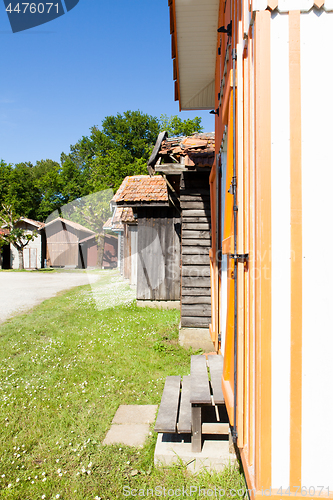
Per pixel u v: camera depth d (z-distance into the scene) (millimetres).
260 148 1628
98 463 2617
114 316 6352
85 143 46844
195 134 5945
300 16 1644
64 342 5809
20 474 2508
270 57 1637
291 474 1619
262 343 1623
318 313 1628
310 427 1628
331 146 1639
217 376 3068
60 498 2271
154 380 4223
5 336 6449
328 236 1633
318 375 1624
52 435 3031
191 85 5496
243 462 1982
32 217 33750
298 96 1633
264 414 1623
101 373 4457
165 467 2576
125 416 3379
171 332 6203
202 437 2863
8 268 29406
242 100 2037
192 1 3709
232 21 2498
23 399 3729
